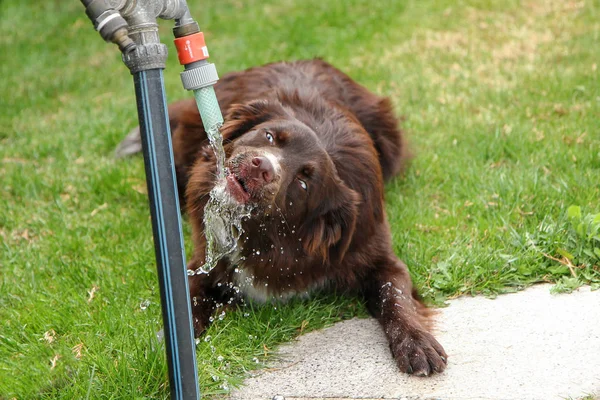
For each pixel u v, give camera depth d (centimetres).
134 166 196
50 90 256
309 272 150
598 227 149
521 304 144
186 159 171
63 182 191
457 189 177
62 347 138
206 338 138
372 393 128
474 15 278
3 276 160
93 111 234
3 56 289
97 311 148
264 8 315
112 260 163
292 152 144
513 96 210
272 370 135
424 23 277
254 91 171
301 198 146
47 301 151
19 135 219
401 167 183
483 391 127
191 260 153
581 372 128
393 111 183
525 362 131
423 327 138
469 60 241
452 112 207
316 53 264
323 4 309
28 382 133
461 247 157
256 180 139
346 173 152
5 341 144
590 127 192
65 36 310
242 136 150
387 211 172
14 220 178
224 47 279
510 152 187
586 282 147
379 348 138
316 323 145
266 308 148
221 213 145
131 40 112
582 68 222
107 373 131
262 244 148
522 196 170
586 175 172
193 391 119
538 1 282
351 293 153
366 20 287
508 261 151
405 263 156
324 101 163
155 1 113
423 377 131
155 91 114
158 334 139
